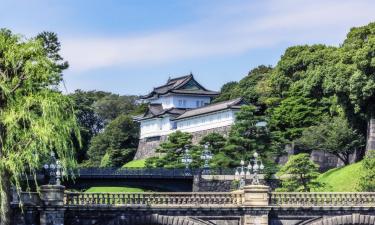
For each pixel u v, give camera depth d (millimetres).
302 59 179000
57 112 66000
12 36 68438
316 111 156500
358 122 142750
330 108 154250
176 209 74562
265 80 198125
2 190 65188
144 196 74938
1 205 65750
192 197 75625
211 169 137875
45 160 70812
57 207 71125
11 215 67812
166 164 151500
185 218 74938
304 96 159750
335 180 131125
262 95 186000
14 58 66625
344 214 77688
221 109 179625
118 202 74500
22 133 65875
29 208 70562
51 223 71000
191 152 147375
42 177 98625
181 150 154750
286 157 150750
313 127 147375
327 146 142125
